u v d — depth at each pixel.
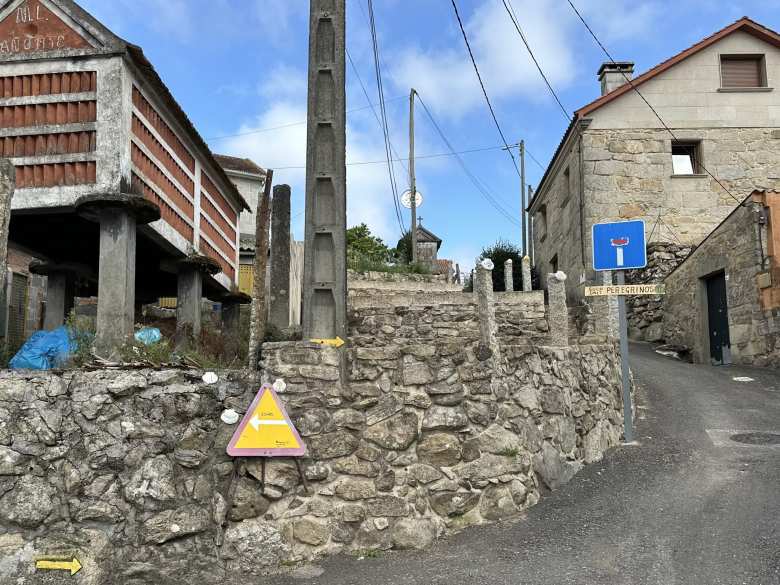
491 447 6.03
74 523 5.21
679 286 16.41
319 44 6.44
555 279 7.91
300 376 5.70
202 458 5.45
